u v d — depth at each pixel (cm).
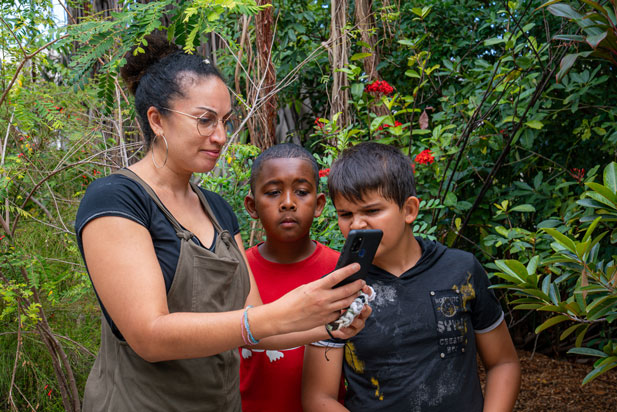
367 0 310
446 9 339
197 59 108
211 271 106
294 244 161
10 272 218
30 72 255
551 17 284
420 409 121
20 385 241
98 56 117
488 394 131
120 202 97
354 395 126
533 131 270
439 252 135
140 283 90
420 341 124
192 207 115
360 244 90
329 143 288
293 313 87
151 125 106
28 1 217
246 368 154
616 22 149
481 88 284
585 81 253
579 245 137
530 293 149
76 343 241
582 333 154
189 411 105
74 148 269
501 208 258
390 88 271
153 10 113
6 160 220
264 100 266
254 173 161
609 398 291
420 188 278
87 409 107
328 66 329
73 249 236
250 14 115
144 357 91
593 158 297
